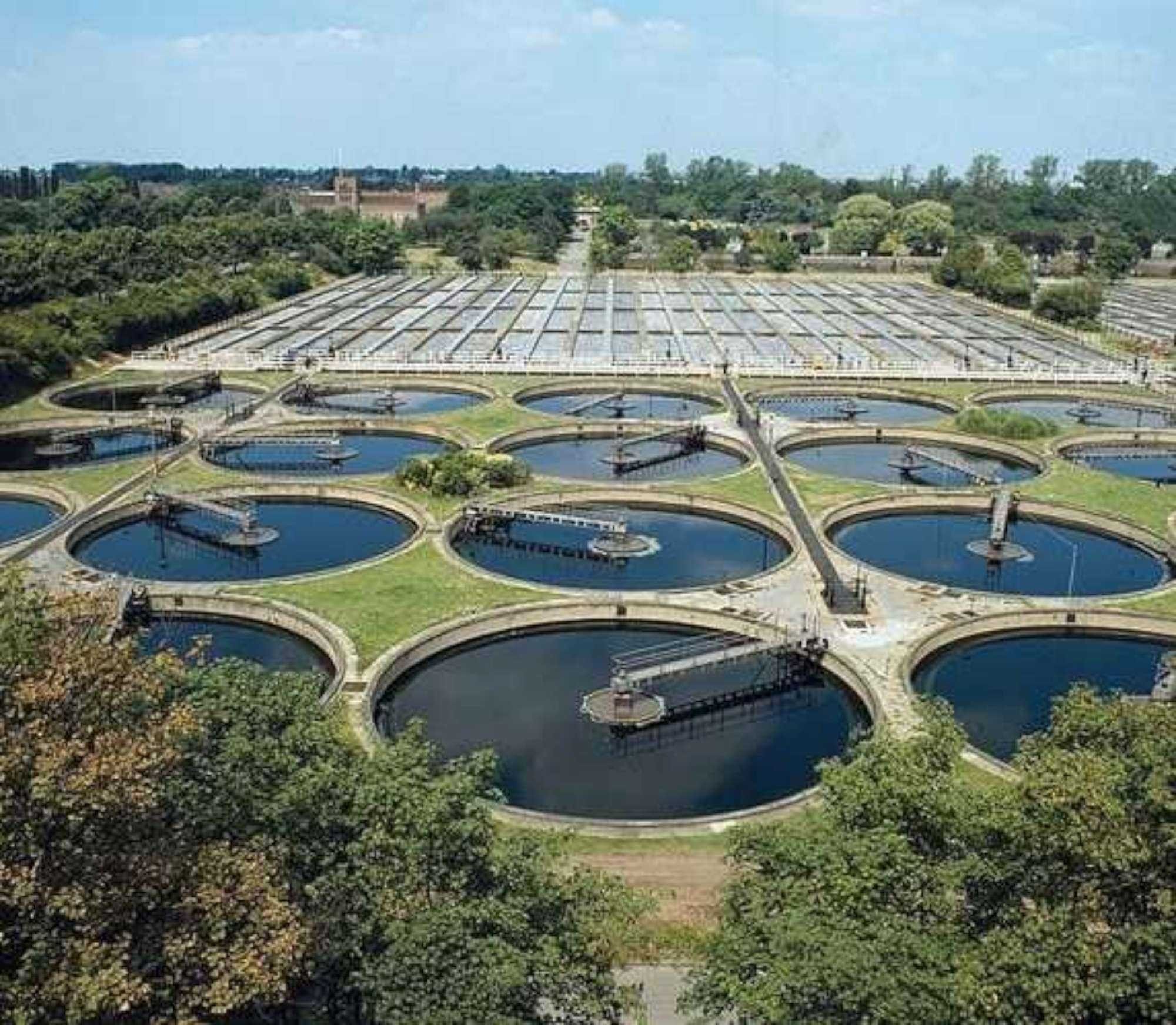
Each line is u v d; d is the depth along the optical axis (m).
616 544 75.12
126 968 21.53
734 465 96.50
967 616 62.06
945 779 28.27
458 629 59.53
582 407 111.31
